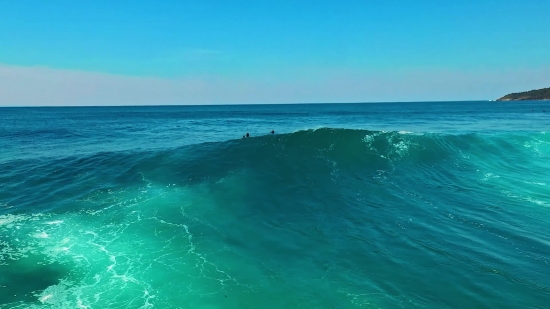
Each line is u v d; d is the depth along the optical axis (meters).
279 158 16.23
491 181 14.42
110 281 7.08
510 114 63.72
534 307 6.22
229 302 6.43
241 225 10.01
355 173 15.15
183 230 9.54
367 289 6.84
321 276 7.35
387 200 12.16
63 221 10.05
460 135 20.38
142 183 13.33
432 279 7.17
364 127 39.09
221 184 13.13
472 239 9.00
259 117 66.62
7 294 6.62
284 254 8.33
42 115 78.88
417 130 34.00
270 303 6.41
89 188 12.83
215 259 8.05
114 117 69.06
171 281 7.10
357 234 9.41
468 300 6.44
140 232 9.38
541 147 19.62
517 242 8.79
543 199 12.09
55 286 6.90
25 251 8.28
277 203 11.74
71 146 23.75
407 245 8.71
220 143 18.47
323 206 11.55
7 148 22.84
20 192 12.47
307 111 96.50
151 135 32.09
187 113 89.62
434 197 12.45
